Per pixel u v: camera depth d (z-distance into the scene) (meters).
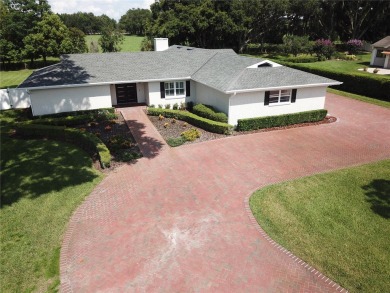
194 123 22.41
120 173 15.50
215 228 11.34
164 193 13.66
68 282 9.10
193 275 9.30
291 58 52.19
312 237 10.80
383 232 11.00
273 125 21.91
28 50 49.34
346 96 30.97
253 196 13.23
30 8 51.28
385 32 66.94
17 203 13.00
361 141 19.45
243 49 68.75
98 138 18.25
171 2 58.44
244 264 9.69
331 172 15.38
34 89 22.89
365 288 8.80
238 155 17.45
